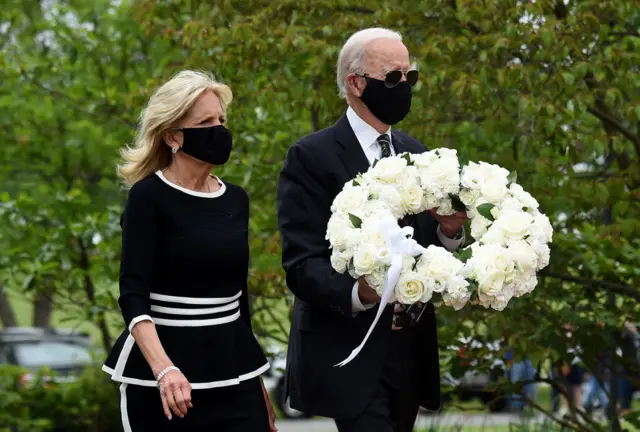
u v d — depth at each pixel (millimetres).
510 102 12562
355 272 7879
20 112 20719
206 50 13422
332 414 8508
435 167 8148
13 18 22281
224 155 8172
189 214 8148
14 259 18266
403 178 8117
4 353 31047
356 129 8805
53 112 20609
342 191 8148
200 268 8102
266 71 14008
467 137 13867
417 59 12773
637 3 12539
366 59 8609
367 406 8484
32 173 22922
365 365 8508
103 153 20172
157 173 8219
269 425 8547
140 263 7965
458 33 12922
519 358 12688
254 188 15523
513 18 12266
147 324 7848
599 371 14391
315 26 13227
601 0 12664
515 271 7879
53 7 22719
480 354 13289
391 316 8555
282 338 15117
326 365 8555
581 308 13125
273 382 33406
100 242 17359
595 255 12781
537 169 12195
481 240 8016
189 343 8070
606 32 12586
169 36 14391
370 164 8594
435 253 7797
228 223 8312
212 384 8070
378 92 8578
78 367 24984
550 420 15008
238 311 8484
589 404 15039
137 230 8008
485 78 12211
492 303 7898
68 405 21859
